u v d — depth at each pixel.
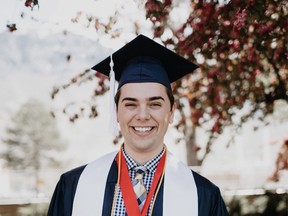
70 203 2.85
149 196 2.72
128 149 2.80
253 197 6.68
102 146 30.31
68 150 30.00
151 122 2.66
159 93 2.73
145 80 2.77
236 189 6.97
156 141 2.70
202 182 2.91
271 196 6.64
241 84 4.90
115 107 2.86
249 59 4.50
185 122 5.39
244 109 5.42
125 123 2.68
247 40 4.23
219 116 5.12
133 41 2.97
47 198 6.56
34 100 29.69
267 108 5.42
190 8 4.61
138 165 2.79
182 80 5.14
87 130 30.41
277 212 6.56
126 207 2.67
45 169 26.91
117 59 3.12
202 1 4.18
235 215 6.48
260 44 4.26
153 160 2.80
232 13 3.57
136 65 2.93
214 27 4.14
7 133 28.17
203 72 4.89
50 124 29.17
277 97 5.21
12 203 6.27
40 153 28.31
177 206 2.79
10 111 31.39
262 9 3.54
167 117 2.75
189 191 2.83
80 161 29.53
